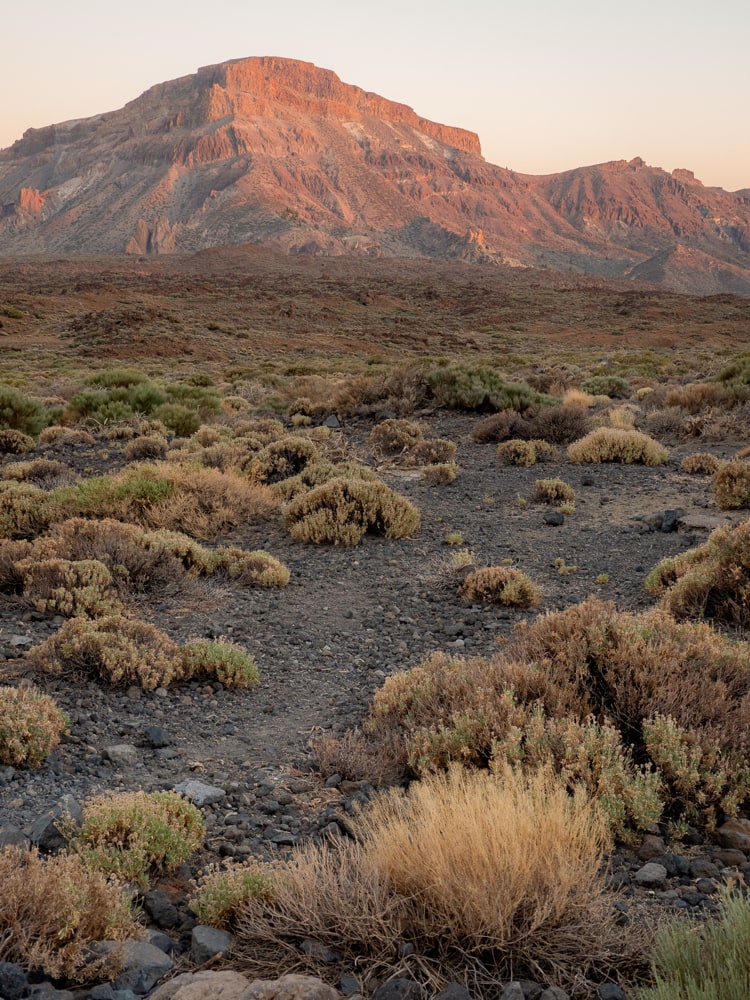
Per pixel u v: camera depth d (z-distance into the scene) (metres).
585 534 10.98
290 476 14.44
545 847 3.15
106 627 6.63
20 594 8.16
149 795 3.94
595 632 5.20
